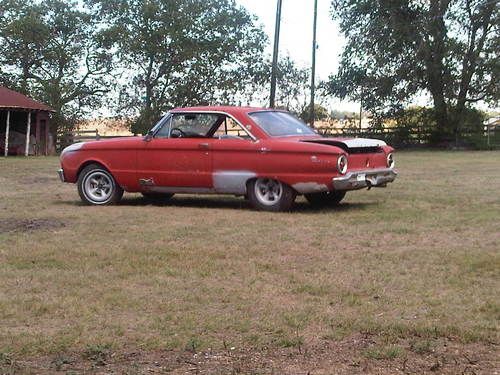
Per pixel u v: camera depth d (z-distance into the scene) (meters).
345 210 10.02
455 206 10.38
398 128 42.44
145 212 10.02
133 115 45.66
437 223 8.66
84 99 45.12
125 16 43.47
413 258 6.59
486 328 4.45
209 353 4.07
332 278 5.85
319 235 7.92
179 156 10.30
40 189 13.98
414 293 5.34
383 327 4.47
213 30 43.91
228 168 10.00
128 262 6.50
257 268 6.25
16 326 4.63
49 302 5.16
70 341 4.28
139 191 10.80
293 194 9.74
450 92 39.78
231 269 6.23
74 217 9.52
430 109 42.03
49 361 3.97
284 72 44.34
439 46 38.41
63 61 44.22
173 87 44.06
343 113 45.62
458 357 3.97
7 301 5.20
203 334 4.41
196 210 10.20
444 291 5.39
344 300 5.16
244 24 44.66
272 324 4.58
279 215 9.53
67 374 3.75
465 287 5.49
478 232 7.97
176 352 4.09
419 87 40.22
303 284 5.64
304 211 9.95
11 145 34.78
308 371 3.77
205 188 10.25
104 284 5.72
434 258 6.57
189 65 43.78
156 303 5.14
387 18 38.22
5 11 43.84
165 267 6.30
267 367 3.83
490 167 21.16
